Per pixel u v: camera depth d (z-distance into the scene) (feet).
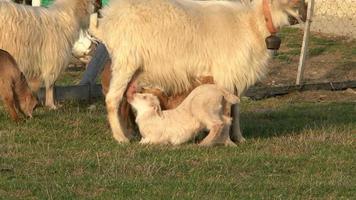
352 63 80.33
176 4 43.45
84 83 59.93
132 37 42.60
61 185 34.14
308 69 77.20
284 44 89.76
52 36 53.62
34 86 54.24
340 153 42.04
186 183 34.83
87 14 55.21
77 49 68.23
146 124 42.57
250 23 43.73
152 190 33.76
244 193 33.81
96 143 42.73
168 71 43.19
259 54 43.83
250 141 44.57
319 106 59.16
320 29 98.78
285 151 42.22
